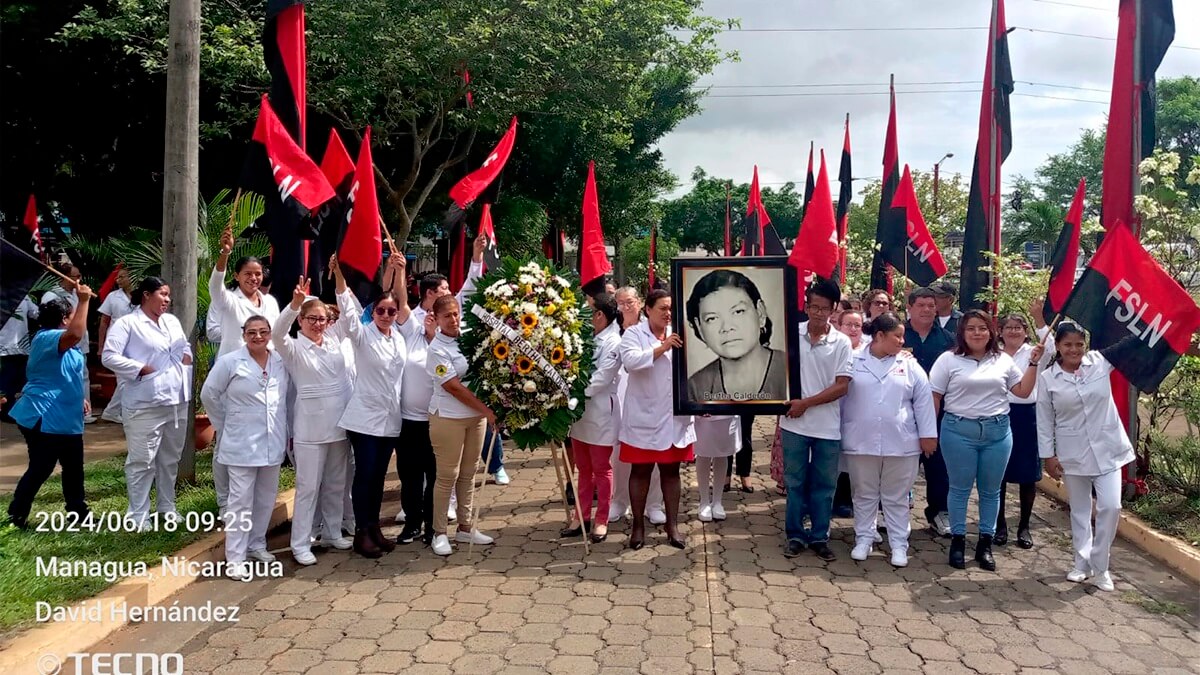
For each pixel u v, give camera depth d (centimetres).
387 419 603
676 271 603
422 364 629
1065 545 637
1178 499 688
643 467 620
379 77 1138
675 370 601
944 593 538
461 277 968
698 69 1433
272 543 637
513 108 1277
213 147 1433
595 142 1661
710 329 603
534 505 747
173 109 700
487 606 511
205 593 531
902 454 586
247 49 1014
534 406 601
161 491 641
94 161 1552
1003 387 583
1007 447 584
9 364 1017
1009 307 829
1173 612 507
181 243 707
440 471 607
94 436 995
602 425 639
